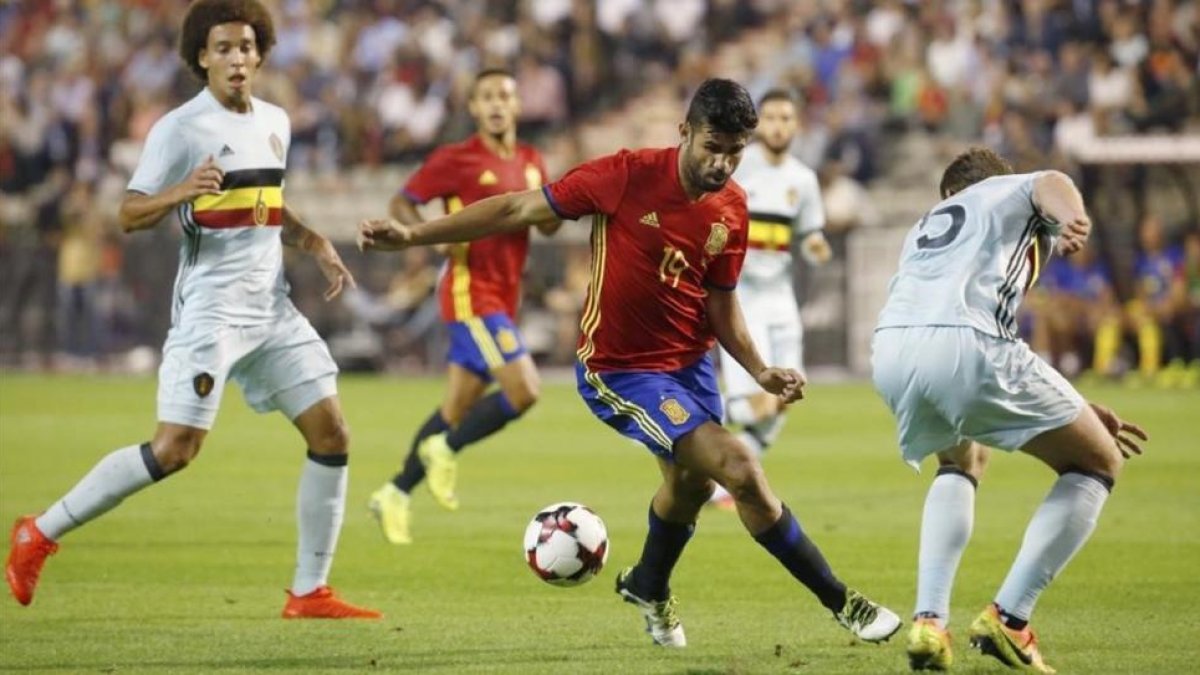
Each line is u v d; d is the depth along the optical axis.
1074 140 92.25
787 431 65.12
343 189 105.00
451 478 39.81
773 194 45.81
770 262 45.94
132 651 25.94
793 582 32.81
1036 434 23.62
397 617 29.14
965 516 23.95
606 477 51.25
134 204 27.00
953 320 23.48
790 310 46.28
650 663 24.86
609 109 108.06
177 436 27.75
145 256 97.06
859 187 96.69
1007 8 101.81
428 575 33.97
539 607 30.25
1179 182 91.75
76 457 54.88
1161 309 84.81
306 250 29.78
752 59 108.44
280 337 28.78
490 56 107.50
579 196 24.72
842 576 33.53
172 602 30.62
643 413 24.89
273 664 24.91
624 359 25.31
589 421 70.06
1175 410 70.00
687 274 24.94
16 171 108.88
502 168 41.38
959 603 30.48
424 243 25.11
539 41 107.44
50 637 27.09
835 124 97.25
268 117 28.78
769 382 25.08
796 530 24.48
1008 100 96.25
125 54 114.06
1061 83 95.88
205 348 27.94
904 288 24.20
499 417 40.09
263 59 28.80
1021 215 23.77
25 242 98.38
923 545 23.97
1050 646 26.09
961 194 24.45
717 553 36.41
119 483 27.52
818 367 91.75
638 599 26.22
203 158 28.00
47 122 109.50
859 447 59.44
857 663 24.73
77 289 97.50
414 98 106.94
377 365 93.88
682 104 104.38
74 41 114.88
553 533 26.31
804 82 100.25
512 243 40.88
